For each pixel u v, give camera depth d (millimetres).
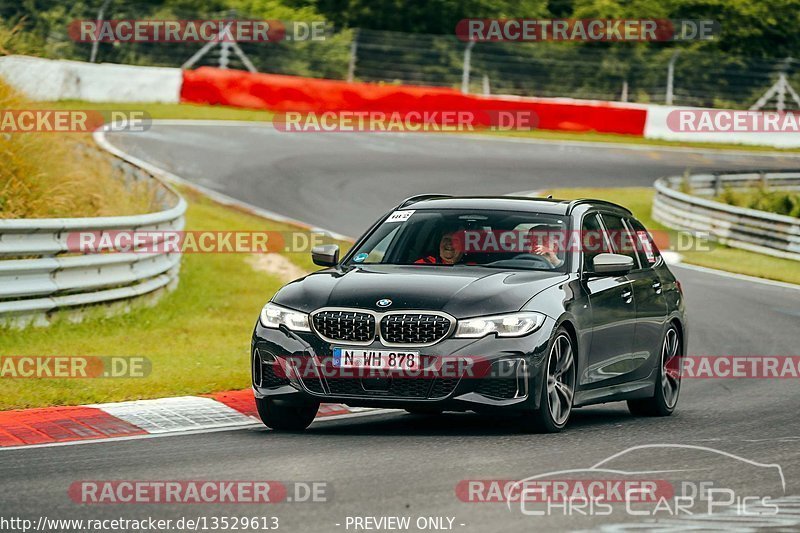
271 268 70250
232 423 32938
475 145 134375
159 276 58500
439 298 30453
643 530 20625
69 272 49000
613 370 34781
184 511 21859
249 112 135500
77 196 62719
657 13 186625
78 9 146625
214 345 48438
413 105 140500
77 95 126750
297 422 32688
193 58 151875
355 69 166125
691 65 180375
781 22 194750
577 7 187875
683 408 39500
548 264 33625
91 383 37500
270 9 175125
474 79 169750
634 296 36156
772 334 59031
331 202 97688
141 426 31766
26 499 22859
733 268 88688
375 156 120062
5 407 33438
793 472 26203
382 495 23172
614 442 30031
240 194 96750
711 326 61250
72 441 29531
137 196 70062
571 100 156125
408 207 36375
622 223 38250
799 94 172750
